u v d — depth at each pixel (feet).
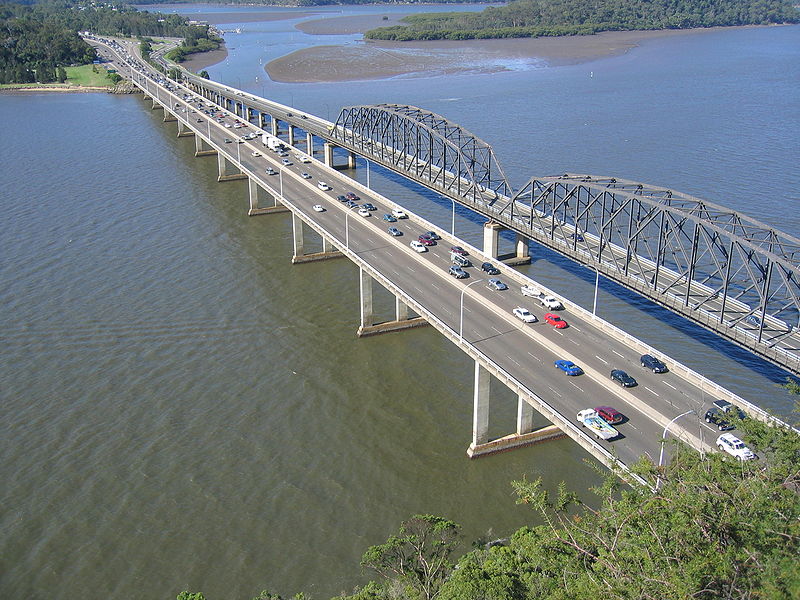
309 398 271.49
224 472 233.14
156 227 445.78
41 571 197.06
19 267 385.09
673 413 208.54
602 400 216.95
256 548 203.82
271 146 545.03
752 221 252.01
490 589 136.87
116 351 304.09
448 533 191.72
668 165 506.89
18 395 273.75
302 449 243.60
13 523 213.05
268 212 472.44
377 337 316.19
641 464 157.07
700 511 128.06
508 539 200.64
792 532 122.42
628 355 242.58
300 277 375.86
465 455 240.32
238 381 282.77
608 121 651.66
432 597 152.87
